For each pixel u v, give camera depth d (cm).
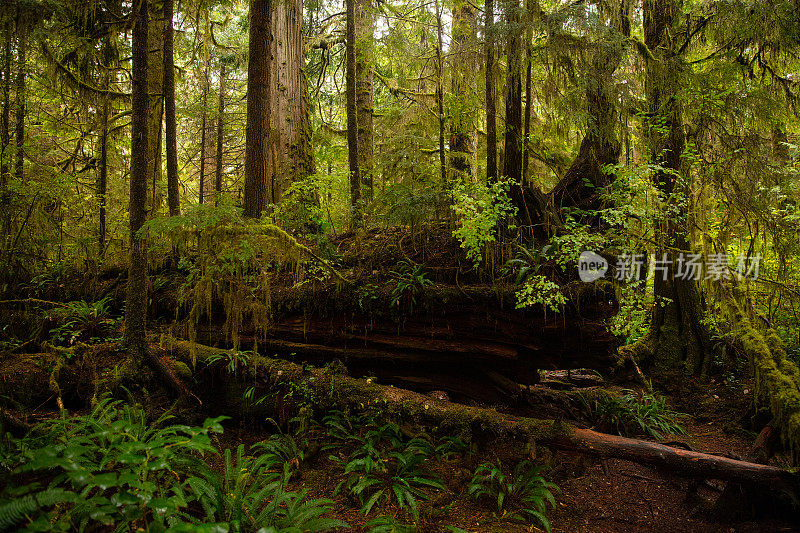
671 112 672
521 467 429
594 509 409
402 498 364
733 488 396
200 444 229
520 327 489
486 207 498
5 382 447
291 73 863
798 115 731
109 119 896
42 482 266
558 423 427
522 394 567
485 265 520
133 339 469
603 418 559
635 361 775
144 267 473
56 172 703
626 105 614
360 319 524
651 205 587
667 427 590
